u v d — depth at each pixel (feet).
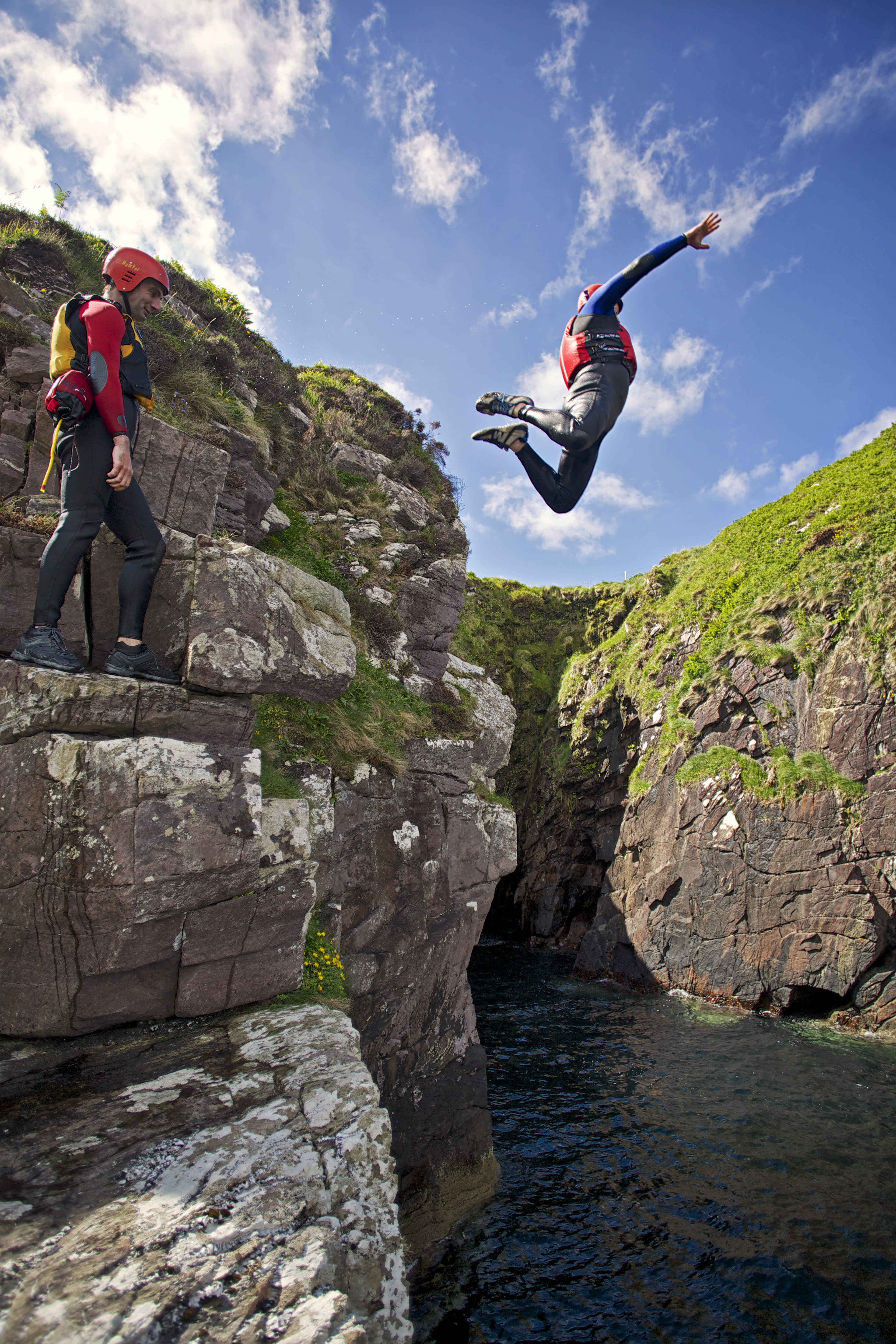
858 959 69.72
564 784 117.39
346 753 27.07
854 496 97.50
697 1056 60.75
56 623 13.35
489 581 158.30
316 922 22.58
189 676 14.89
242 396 33.68
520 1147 43.75
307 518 38.42
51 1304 6.23
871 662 79.41
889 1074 56.44
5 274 21.24
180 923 13.44
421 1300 28.22
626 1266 31.55
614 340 12.87
